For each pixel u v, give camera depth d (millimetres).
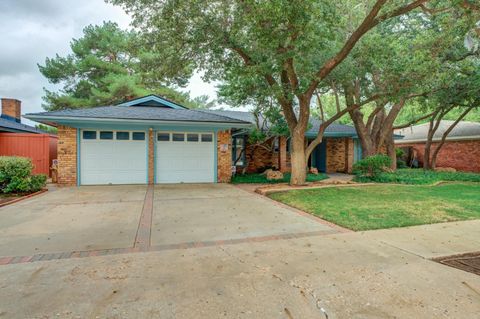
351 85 12891
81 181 10352
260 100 10922
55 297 2611
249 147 15469
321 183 10844
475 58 10891
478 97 11672
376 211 6227
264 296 2668
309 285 2887
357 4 10250
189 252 3830
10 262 3449
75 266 3336
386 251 3867
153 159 10906
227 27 8242
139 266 3344
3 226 5062
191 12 7676
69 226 5082
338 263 3451
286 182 11570
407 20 11148
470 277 3086
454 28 7309
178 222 5422
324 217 5758
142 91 20109
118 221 5453
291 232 4805
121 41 21875
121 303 2521
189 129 11195
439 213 6055
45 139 12383
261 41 7105
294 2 6199
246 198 8023
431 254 3762
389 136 15305
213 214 6090
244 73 8312
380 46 8859
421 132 20484
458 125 19141
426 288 2838
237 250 3912
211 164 11547
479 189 9531
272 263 3449
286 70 8812
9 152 12109
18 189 8305
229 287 2834
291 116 10375
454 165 17797
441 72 10195
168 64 9531
